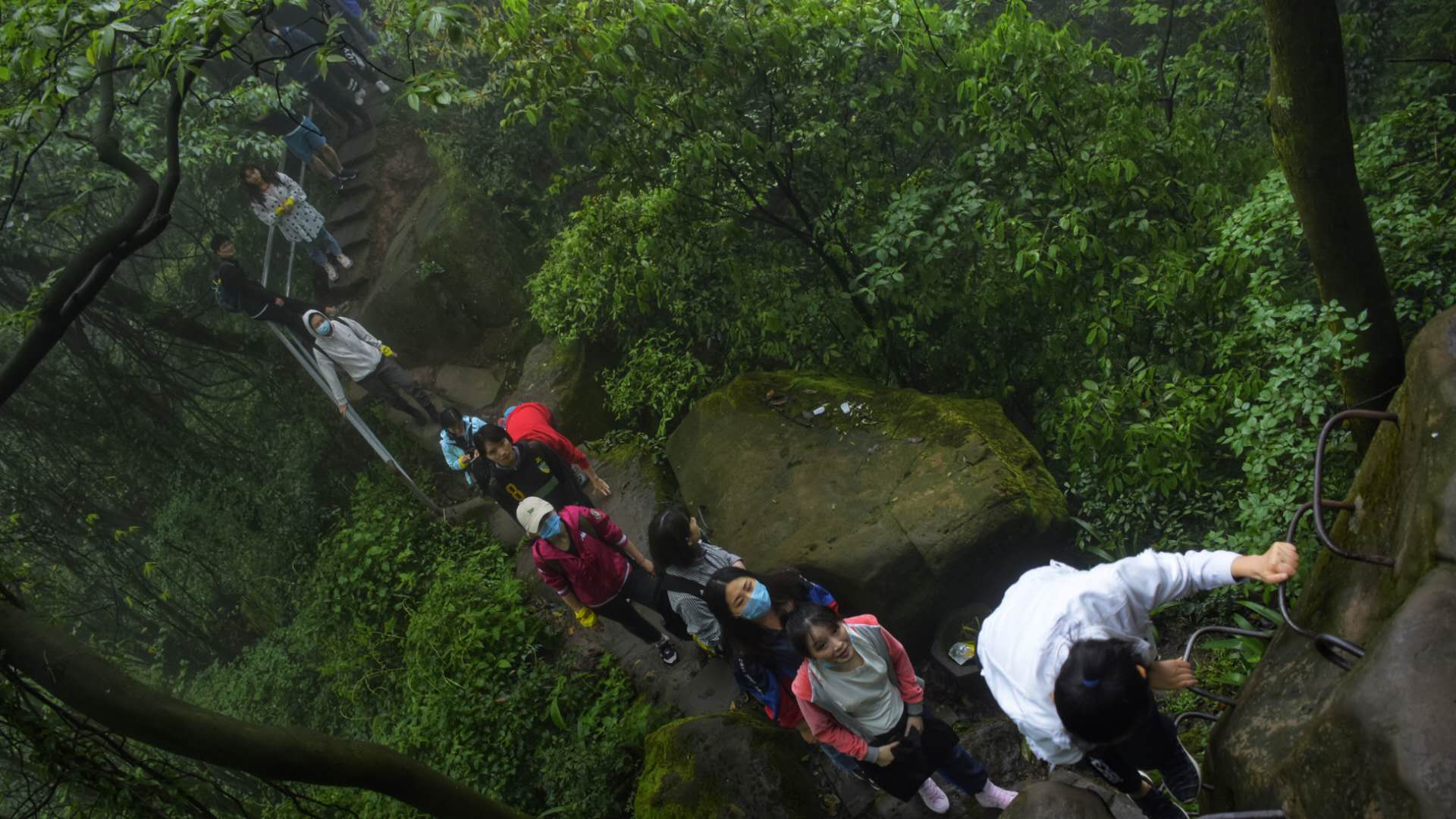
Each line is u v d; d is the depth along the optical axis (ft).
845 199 20.12
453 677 22.07
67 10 12.76
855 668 11.93
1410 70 23.09
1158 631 15.43
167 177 13.32
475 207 31.99
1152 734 8.61
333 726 28.76
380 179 35.06
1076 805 6.99
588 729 19.63
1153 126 19.94
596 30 17.69
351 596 27.43
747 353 23.25
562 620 23.00
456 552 26.53
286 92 32.04
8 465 37.11
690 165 19.43
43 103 13.07
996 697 8.38
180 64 12.66
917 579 16.81
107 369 35.81
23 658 10.59
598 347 27.94
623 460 24.99
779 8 18.86
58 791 14.82
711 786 16.10
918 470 18.10
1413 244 13.98
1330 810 5.67
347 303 33.99
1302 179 10.98
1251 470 13.43
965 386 21.56
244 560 34.55
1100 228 19.24
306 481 33.04
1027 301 20.27
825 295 21.07
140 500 39.47
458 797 13.00
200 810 13.32
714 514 20.10
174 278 38.37
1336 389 13.70
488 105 33.60
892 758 12.54
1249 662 13.89
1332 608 7.58
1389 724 5.39
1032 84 18.31
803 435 20.17
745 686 14.03
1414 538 6.59
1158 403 16.30
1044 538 17.01
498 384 30.35
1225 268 15.67
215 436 37.65
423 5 14.17
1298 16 9.96
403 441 31.14
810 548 17.67
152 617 41.32
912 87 20.65
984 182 19.65
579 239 22.80
